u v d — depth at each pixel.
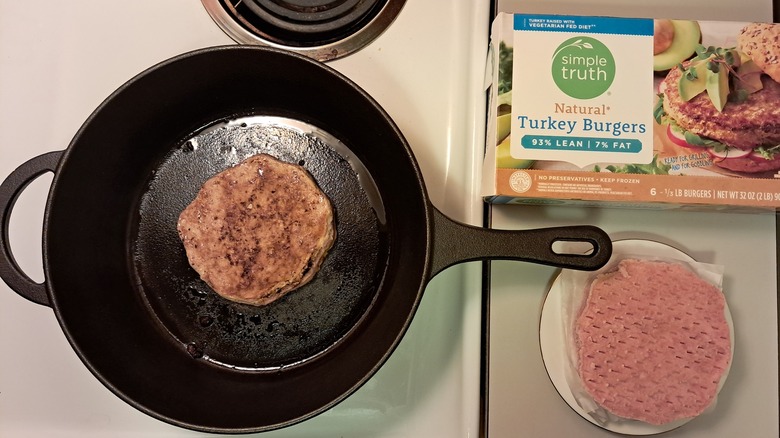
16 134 0.63
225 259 0.62
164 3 0.64
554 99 0.54
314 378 0.61
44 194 0.63
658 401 0.55
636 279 0.56
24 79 0.63
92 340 0.58
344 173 0.66
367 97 0.55
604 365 0.55
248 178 0.63
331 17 0.63
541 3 0.60
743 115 0.53
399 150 0.56
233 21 0.64
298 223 0.62
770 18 0.60
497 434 0.56
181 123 0.67
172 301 0.65
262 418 0.55
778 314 0.58
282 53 0.56
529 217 0.59
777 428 0.56
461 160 0.62
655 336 0.55
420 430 0.60
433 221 0.52
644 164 0.53
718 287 0.57
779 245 0.59
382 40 0.63
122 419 0.62
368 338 0.62
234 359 0.64
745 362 0.57
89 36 0.64
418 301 0.51
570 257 0.52
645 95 0.54
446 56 0.63
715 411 0.57
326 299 0.64
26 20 0.63
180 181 0.67
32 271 0.63
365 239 0.65
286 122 0.68
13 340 0.62
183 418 0.55
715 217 0.59
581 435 0.56
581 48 0.54
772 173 0.53
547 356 0.57
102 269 0.63
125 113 0.59
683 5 0.60
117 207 0.65
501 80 0.54
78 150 0.56
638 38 0.54
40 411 0.61
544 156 0.54
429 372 0.61
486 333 0.59
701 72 0.54
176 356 0.64
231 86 0.63
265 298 0.62
